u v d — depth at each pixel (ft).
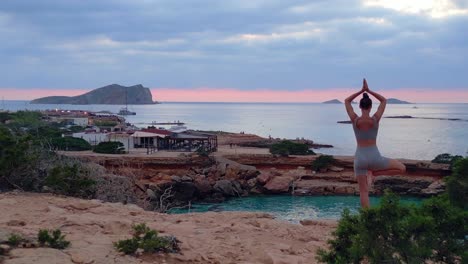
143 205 75.15
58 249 24.08
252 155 214.48
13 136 60.23
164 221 35.76
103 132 305.53
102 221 31.86
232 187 180.65
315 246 31.40
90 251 24.17
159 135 254.88
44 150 67.62
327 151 318.04
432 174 188.03
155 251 25.34
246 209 153.07
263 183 185.26
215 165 195.72
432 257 19.40
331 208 151.64
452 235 19.17
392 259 19.22
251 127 646.33
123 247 24.84
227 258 26.63
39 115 435.94
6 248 23.24
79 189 53.01
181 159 196.03
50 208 36.06
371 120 24.84
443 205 19.44
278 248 29.35
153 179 183.01
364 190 24.88
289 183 184.75
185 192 171.12
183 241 28.32
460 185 21.38
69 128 364.99
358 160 25.00
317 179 196.24
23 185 49.98
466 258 18.57
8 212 34.17
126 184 80.02
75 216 33.06
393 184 181.27
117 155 208.74
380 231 19.39
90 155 201.16
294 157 212.64
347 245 20.79
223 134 382.63
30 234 26.27
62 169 53.72
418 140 412.57
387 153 299.38
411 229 18.98
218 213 40.81
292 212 145.48
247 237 31.89
